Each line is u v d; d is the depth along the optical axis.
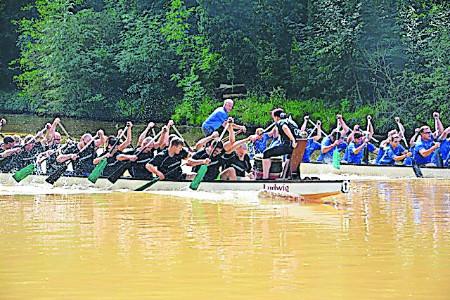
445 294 14.80
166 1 91.69
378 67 75.75
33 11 96.12
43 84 89.69
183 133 73.38
